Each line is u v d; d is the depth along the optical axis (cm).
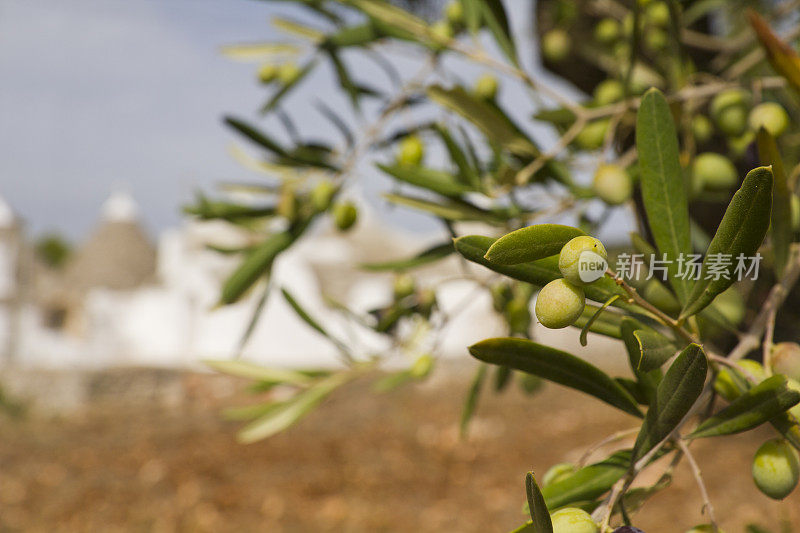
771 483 43
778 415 41
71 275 1367
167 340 1062
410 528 382
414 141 72
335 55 77
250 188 81
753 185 38
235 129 76
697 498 356
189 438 600
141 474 491
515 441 555
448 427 619
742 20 112
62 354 1037
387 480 471
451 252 69
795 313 72
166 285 1312
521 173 63
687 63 67
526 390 81
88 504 425
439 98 63
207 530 379
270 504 424
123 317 1097
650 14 86
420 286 78
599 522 40
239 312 1031
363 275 1232
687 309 41
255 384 75
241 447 567
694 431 42
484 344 43
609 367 604
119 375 800
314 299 1031
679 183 42
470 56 67
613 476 44
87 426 655
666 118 42
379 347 645
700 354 38
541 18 123
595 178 58
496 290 72
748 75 83
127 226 1420
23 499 434
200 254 1096
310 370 76
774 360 44
